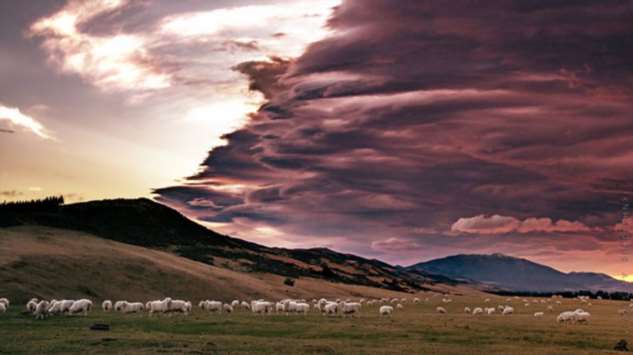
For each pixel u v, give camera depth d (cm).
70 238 15625
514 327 6359
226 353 4109
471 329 6009
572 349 4659
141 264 13775
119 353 4006
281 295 16162
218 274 16225
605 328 6475
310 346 4553
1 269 10312
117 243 17125
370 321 6844
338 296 19450
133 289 11956
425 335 5431
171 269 14212
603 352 4500
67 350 4166
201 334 5400
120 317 6869
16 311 7362
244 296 14200
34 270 10869
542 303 14250
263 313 8125
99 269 12356
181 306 7819
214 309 8762
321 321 6712
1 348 4244
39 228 16412
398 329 5856
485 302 14650
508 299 16812
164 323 6222
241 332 5603
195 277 14212
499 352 4444
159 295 12194
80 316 6875
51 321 6259
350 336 5347
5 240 13238
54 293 10094
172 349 4231
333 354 4184
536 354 4366
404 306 12256
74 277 11356
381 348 4550
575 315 7619
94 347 4316
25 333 5150
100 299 10694
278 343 4722
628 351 4631
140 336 5050
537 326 6606
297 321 6662
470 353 4369
